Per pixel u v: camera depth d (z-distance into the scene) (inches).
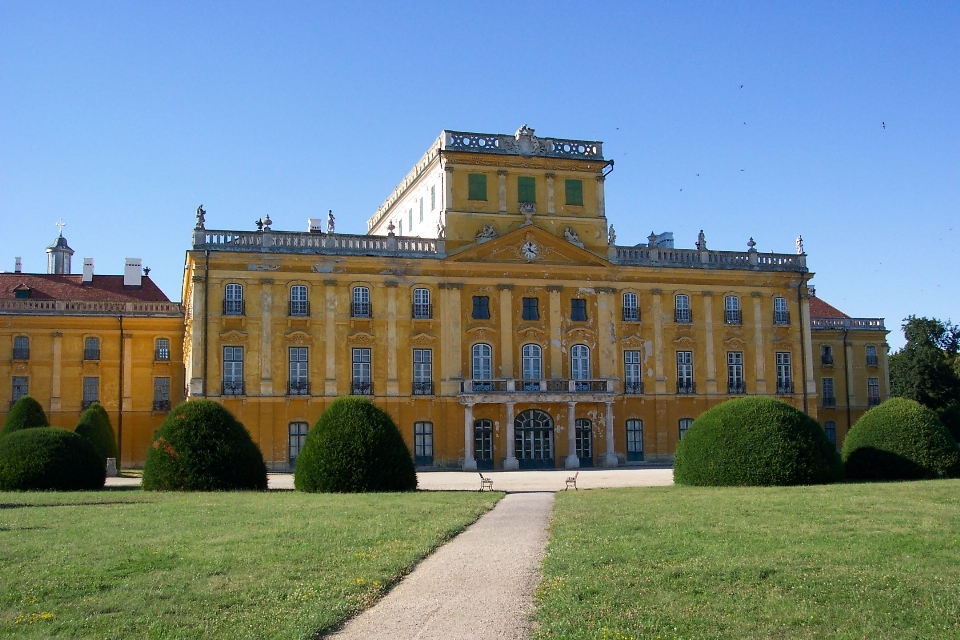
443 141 2598.4
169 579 707.4
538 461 2554.1
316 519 1052.5
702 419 1608.0
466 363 2527.1
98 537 903.1
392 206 3240.7
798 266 2844.5
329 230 2659.9
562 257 2630.4
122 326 2834.6
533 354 2586.1
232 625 589.0
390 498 1341.0
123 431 2802.7
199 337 2368.4
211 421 1539.1
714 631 585.0
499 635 578.9
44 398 2768.2
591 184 2694.4
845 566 757.9
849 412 3321.9
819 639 571.5
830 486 1419.8
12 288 2957.7
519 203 2625.5
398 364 2485.2
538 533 974.4
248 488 1533.0
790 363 2802.7
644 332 2684.5
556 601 651.5
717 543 863.7
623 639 568.7
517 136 2650.1
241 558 790.5
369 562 776.9
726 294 2768.2
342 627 601.0
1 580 698.8
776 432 1519.4
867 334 3371.1
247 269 2413.9
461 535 960.9
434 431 2485.2
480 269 2559.1
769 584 702.5
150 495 1378.0
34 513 1106.1
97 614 611.5
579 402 2554.1
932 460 1603.1
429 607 645.9
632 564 768.3
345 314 2465.6
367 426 1539.1
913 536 896.3
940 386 3417.8
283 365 2415.1
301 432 2413.9
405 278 2513.5
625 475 2148.1
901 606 639.8
